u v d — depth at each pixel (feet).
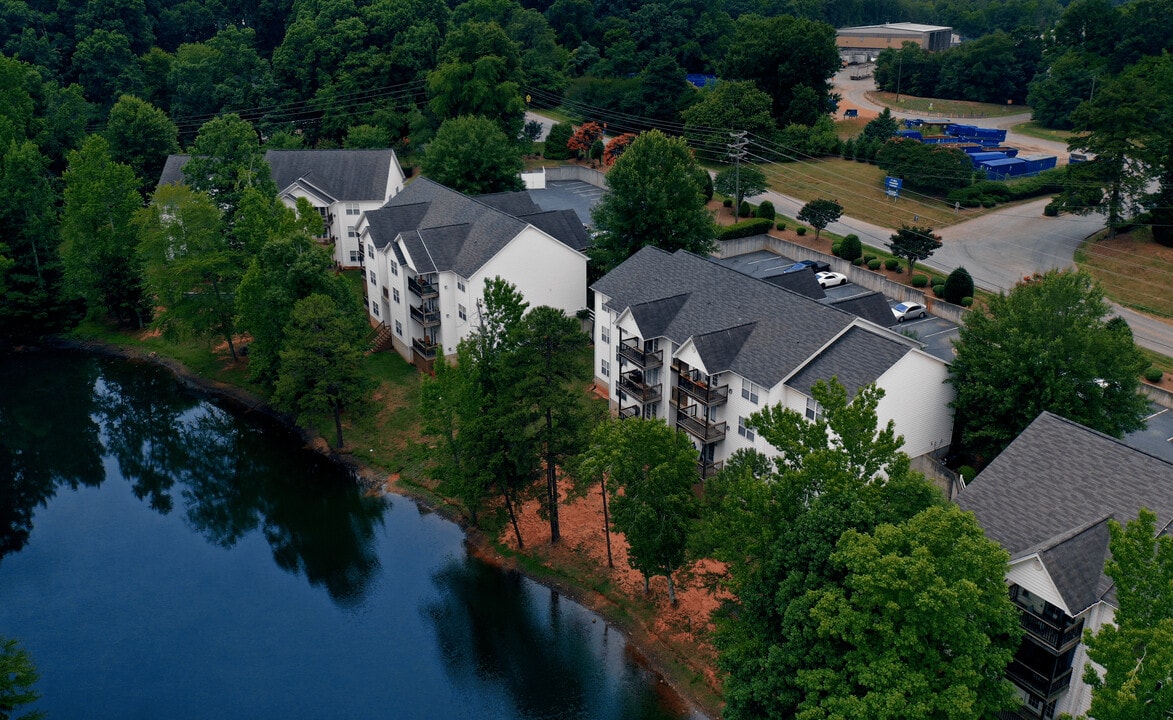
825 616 94.02
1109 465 115.65
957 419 161.48
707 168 359.87
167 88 417.49
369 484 189.78
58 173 349.82
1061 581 103.35
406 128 394.32
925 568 89.35
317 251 212.23
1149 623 85.56
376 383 205.87
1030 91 417.49
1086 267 254.06
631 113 403.13
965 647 91.40
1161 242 262.47
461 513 176.14
